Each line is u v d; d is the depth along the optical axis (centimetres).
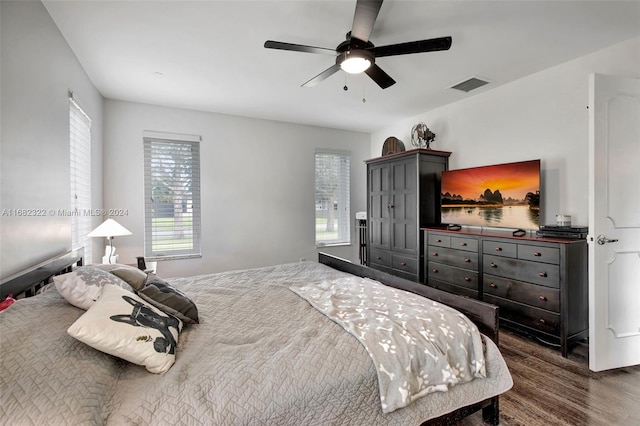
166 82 311
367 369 121
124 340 107
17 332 98
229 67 279
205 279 245
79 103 255
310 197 485
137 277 175
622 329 224
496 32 226
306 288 210
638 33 229
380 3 154
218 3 191
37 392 82
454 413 143
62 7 191
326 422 110
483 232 324
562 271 238
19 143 156
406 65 279
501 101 330
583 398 187
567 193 279
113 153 360
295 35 229
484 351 152
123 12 198
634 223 227
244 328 153
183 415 93
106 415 89
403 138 464
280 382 109
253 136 440
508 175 301
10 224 146
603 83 216
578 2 192
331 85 324
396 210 411
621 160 222
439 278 350
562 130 281
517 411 175
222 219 421
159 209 386
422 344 134
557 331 242
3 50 143
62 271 197
